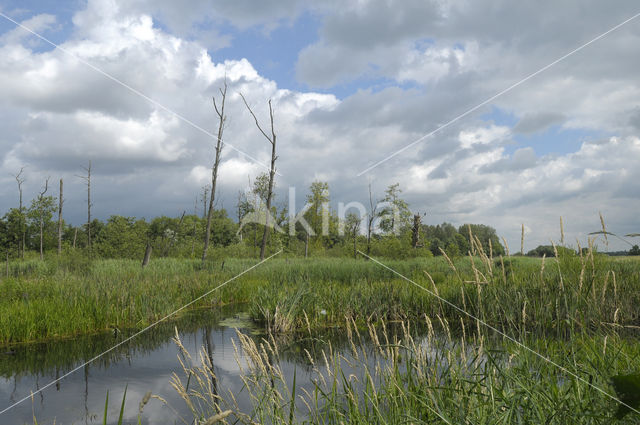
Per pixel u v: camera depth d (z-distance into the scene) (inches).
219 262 767.7
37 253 1258.6
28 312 275.3
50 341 249.9
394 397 99.8
